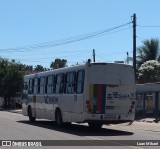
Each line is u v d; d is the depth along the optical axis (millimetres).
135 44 34000
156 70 47844
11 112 47844
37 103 27188
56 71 24234
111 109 20641
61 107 23047
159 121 28734
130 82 21203
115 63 20922
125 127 25000
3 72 59938
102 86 20594
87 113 20297
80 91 20781
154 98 32250
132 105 21141
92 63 20594
